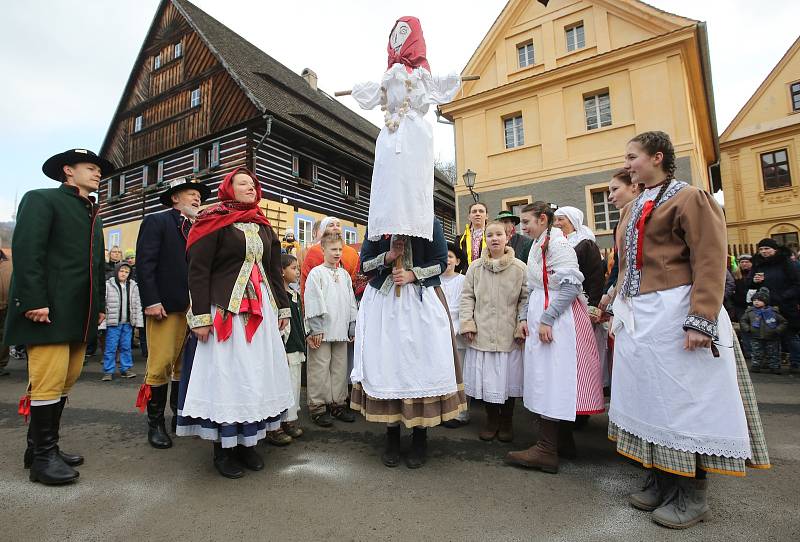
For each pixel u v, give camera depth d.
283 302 3.03
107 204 17.42
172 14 15.72
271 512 2.16
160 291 3.23
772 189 19.66
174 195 3.47
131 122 16.84
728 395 1.95
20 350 7.80
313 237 5.20
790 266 5.89
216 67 14.16
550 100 12.77
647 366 2.12
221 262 2.67
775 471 2.64
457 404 2.77
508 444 3.20
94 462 2.85
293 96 16.53
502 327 3.22
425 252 2.84
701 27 10.81
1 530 2.01
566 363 2.70
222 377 2.50
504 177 13.34
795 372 5.92
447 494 2.35
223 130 13.48
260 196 2.94
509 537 1.93
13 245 2.57
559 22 13.09
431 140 2.66
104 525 2.05
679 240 2.10
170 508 2.21
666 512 2.04
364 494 2.36
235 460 2.72
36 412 2.57
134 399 4.68
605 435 3.40
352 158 15.77
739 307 7.27
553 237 2.95
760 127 20.02
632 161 2.31
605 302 3.17
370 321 2.79
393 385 2.65
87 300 2.79
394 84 2.65
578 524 2.04
